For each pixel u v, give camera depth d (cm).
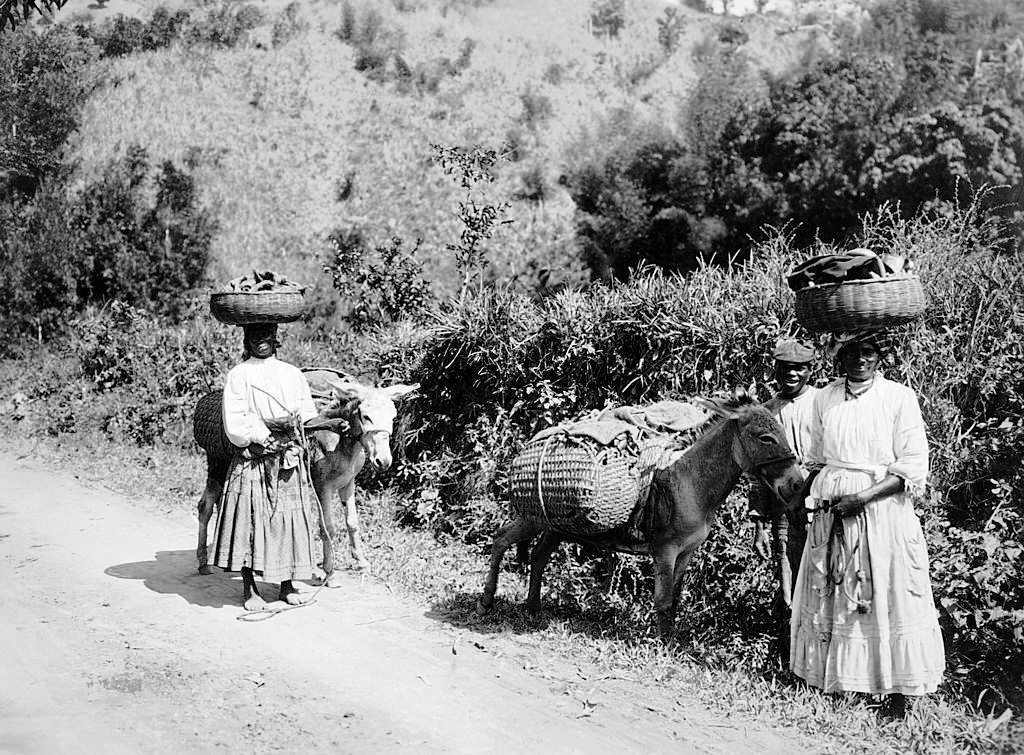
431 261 3042
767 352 687
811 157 2394
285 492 639
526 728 466
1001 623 500
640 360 764
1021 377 676
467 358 910
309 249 3219
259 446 629
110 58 4303
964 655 514
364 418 672
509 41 5138
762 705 486
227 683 521
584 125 4203
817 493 486
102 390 1617
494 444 851
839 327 470
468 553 793
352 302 1518
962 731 452
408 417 957
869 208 2248
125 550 821
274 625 619
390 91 4322
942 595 519
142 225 2942
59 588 702
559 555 725
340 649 575
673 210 2819
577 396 817
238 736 455
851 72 2444
